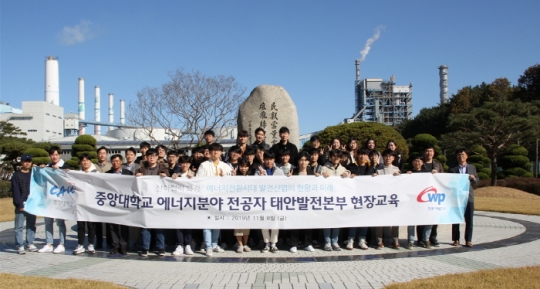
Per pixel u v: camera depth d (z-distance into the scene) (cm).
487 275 613
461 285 562
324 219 843
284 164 910
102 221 848
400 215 860
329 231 868
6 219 1510
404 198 862
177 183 835
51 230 900
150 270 709
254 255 835
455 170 916
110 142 5997
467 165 919
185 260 790
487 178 3228
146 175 849
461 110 4988
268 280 640
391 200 859
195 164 962
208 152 938
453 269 702
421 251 862
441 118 5403
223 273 686
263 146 1032
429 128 5512
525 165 3161
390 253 844
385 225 855
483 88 5234
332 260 784
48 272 698
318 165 905
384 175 860
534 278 593
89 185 862
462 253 838
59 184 877
